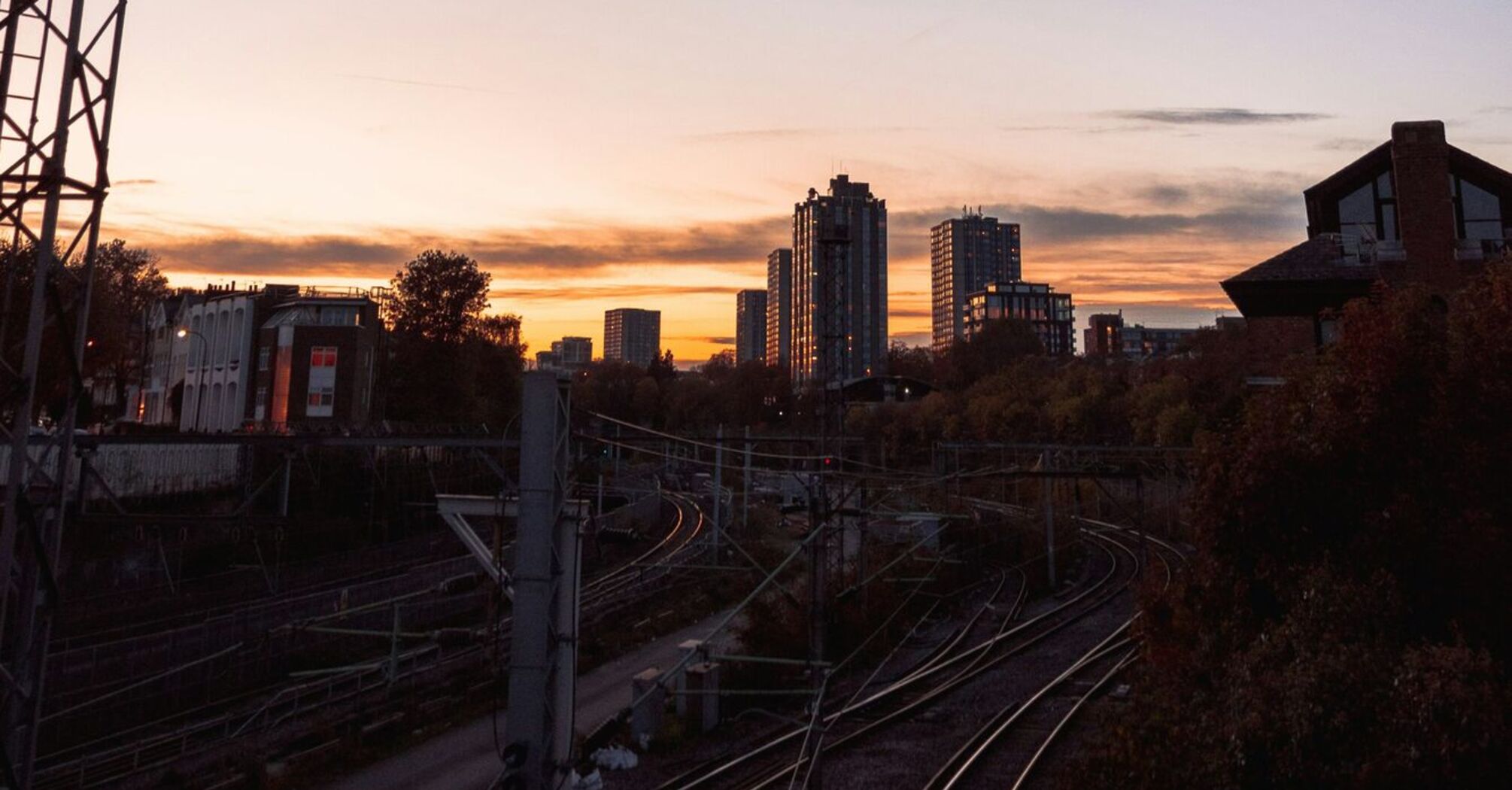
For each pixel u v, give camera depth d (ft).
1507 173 90.89
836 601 97.66
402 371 208.33
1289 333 83.46
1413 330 41.60
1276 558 40.65
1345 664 31.09
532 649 37.17
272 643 95.71
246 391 211.82
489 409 225.97
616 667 96.84
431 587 125.39
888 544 139.74
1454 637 34.37
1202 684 42.60
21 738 32.86
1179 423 154.92
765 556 152.35
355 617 107.14
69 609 91.15
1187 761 34.27
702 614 124.77
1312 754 29.86
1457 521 36.50
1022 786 55.16
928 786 55.52
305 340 200.03
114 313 133.80
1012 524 160.66
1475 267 76.95
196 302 243.40
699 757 66.33
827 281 93.20
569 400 39.75
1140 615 51.90
